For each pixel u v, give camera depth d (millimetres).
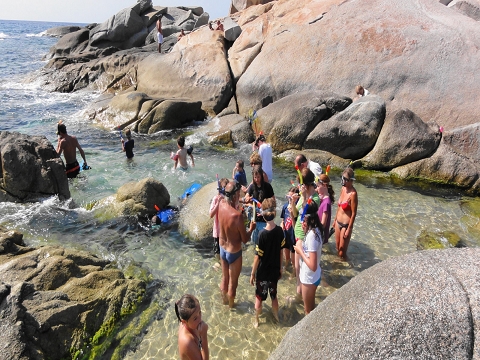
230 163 11711
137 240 7426
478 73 11938
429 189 10258
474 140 10477
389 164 11289
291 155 12266
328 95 12695
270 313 5516
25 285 4824
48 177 8641
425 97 12352
